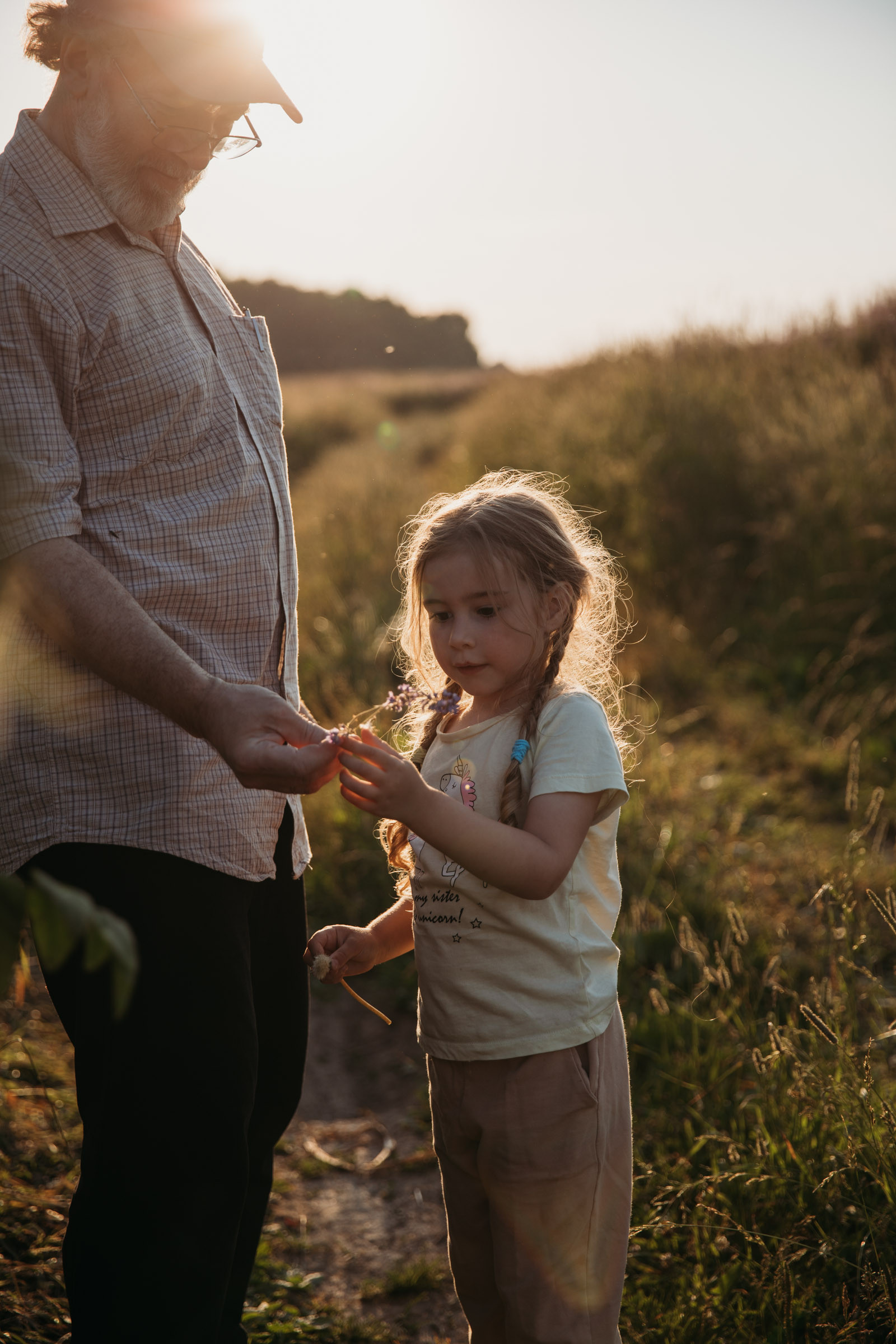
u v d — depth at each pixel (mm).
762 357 9945
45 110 1623
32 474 1431
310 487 13266
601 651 1946
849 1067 2160
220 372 1774
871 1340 1843
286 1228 2623
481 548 1647
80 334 1554
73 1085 2963
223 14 1548
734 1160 2287
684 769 4914
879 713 5402
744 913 3338
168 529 1653
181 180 1620
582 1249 1645
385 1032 3572
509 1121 1605
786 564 6715
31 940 3281
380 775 1387
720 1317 2016
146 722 1608
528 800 1605
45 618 1444
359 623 6566
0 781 1615
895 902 2465
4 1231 2307
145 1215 1591
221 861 1662
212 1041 1622
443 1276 2426
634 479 7863
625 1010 3078
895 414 7410
